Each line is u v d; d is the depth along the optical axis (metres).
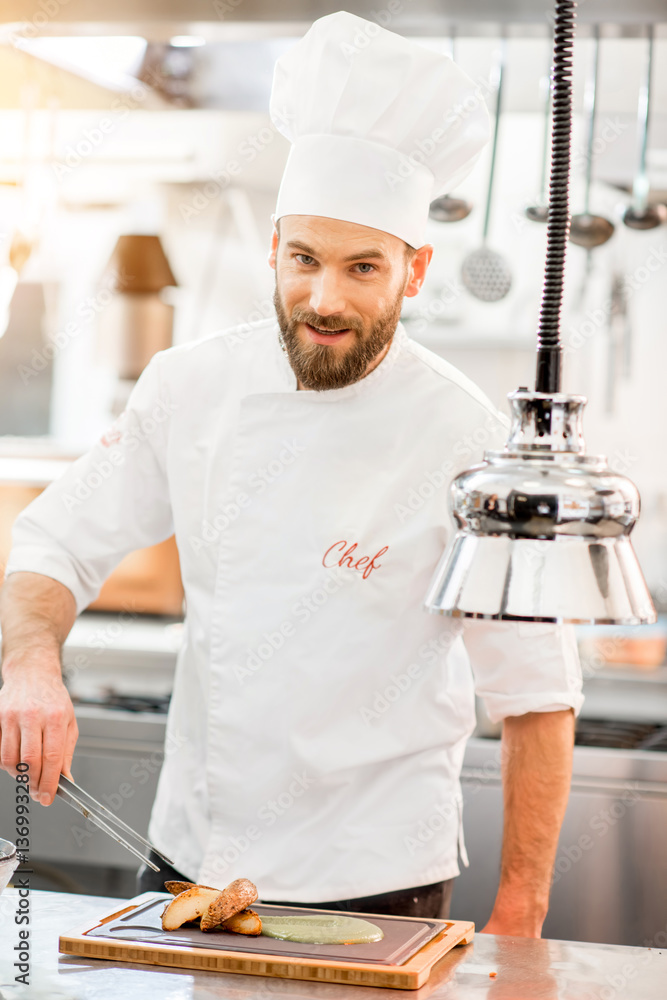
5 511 2.86
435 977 1.01
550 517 0.79
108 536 1.52
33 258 3.28
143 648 2.71
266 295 3.12
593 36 1.75
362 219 1.24
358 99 1.25
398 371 1.41
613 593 0.79
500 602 0.79
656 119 2.28
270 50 1.97
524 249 3.07
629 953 1.09
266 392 1.41
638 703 2.56
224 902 1.07
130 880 2.27
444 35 1.74
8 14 1.70
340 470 1.39
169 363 1.51
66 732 1.22
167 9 1.66
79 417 3.47
